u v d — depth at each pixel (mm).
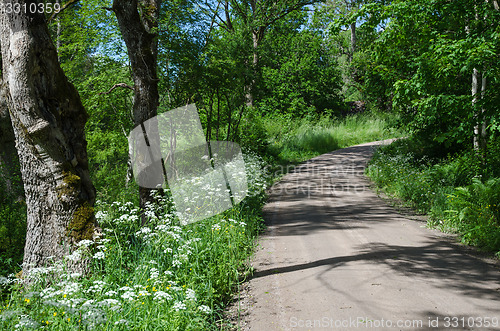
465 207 7738
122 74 13945
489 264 5875
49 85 4996
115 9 8648
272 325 4156
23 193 8781
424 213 9656
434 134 16047
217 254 6000
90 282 4438
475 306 4387
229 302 4844
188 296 3875
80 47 13602
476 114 10000
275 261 6387
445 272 5547
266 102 35750
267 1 28047
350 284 5195
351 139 30469
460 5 10156
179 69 13375
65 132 5176
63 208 5059
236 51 15828
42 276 4559
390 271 5633
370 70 17328
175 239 5395
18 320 3424
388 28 11398
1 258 6375
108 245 4848
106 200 10328
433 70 9742
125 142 15781
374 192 12844
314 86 37438
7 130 10023
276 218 9594
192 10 13719
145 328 3461
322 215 9703
